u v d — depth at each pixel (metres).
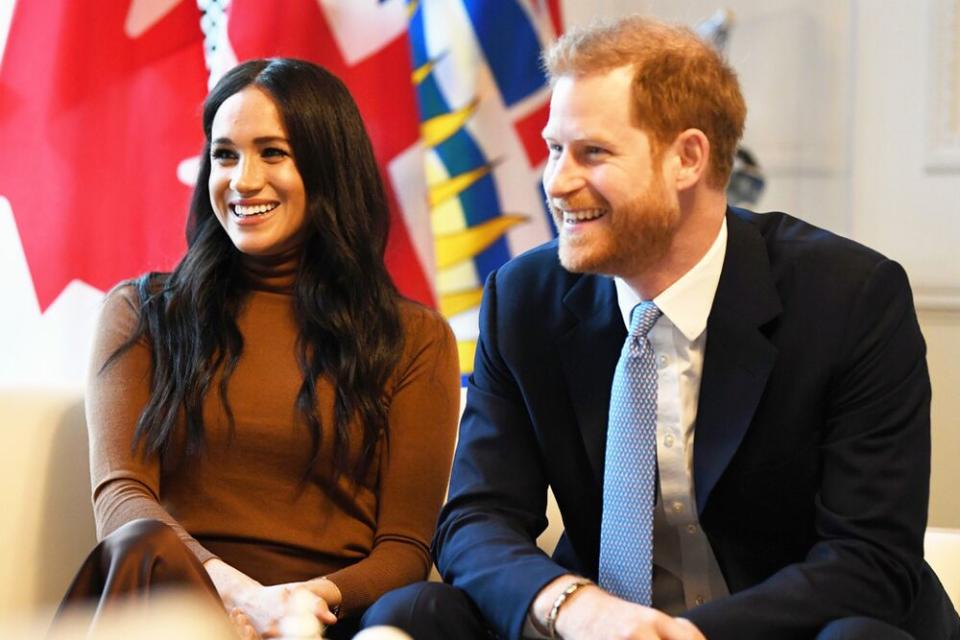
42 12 3.90
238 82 3.03
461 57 4.23
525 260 2.71
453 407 3.07
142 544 2.26
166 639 1.01
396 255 4.04
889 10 4.32
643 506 2.43
